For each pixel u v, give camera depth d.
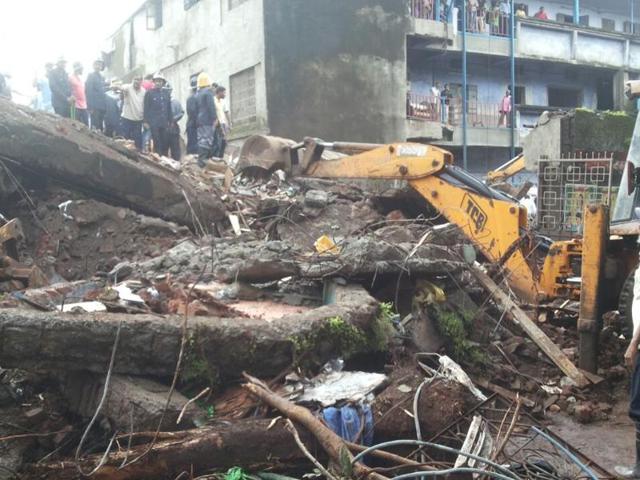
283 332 4.63
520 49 24.31
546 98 26.75
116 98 14.10
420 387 4.42
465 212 7.26
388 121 19.59
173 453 3.65
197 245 8.35
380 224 9.70
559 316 7.61
